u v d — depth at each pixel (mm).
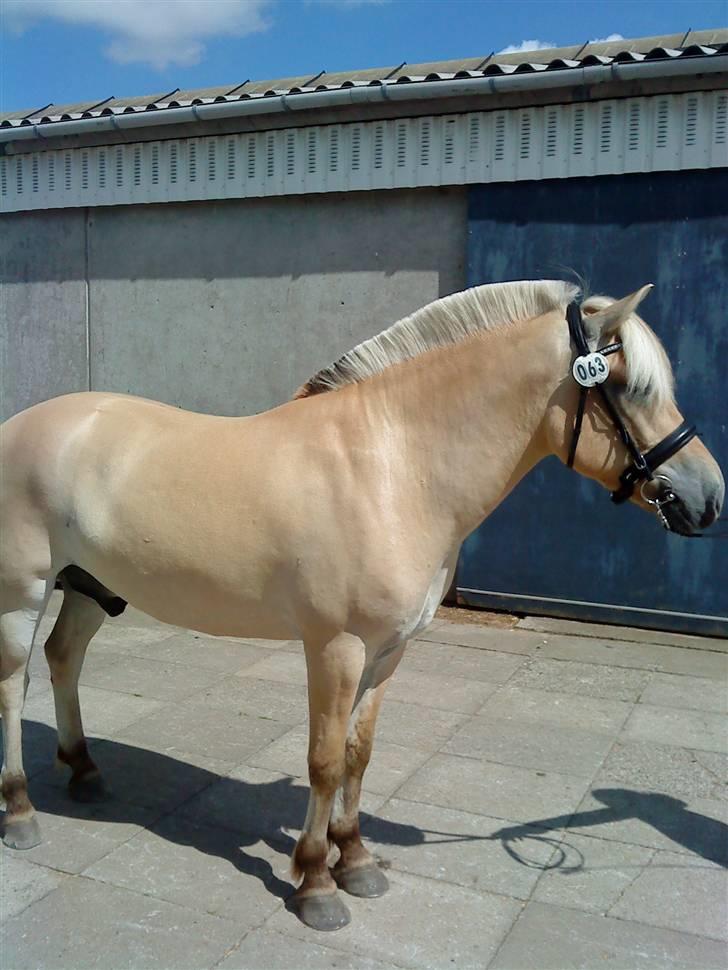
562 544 5719
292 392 6453
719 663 4961
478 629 5582
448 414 2387
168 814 3102
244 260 6457
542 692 4461
